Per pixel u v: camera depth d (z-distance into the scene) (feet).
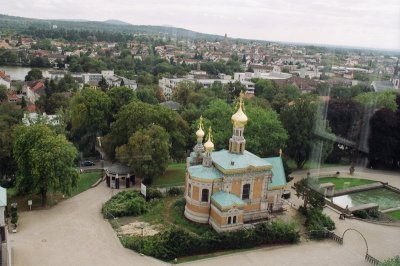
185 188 342.85
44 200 324.39
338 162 268.82
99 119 469.16
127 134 406.00
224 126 428.15
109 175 370.94
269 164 307.37
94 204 333.83
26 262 240.53
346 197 376.27
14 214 288.10
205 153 305.53
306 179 331.57
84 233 282.15
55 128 445.78
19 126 369.71
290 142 437.99
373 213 344.49
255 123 406.21
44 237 273.13
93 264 243.60
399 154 375.86
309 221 310.24
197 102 654.53
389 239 301.22
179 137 419.54
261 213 315.17
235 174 296.92
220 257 262.47
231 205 282.77
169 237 262.67
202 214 299.99
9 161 362.94
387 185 394.32
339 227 315.99
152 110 411.54
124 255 256.11
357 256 273.33
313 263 260.62
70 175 323.78
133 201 318.24
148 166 362.74
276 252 272.72
